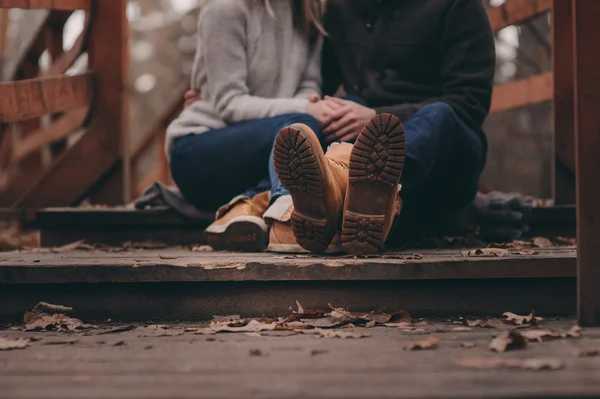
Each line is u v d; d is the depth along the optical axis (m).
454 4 3.07
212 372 1.55
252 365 1.61
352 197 2.39
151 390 1.40
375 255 2.45
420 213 3.22
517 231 3.23
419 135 2.63
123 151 4.23
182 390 1.39
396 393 1.34
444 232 3.29
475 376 1.48
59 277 2.23
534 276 2.23
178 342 1.90
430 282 2.25
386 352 1.73
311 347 1.80
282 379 1.48
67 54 4.33
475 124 3.03
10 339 1.95
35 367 1.61
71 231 3.56
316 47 3.36
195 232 3.50
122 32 4.20
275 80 3.26
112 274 2.22
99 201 4.26
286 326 2.08
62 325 2.15
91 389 1.41
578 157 1.98
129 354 1.75
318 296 2.25
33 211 4.11
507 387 1.38
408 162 2.59
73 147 4.19
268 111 3.10
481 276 2.22
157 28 21.81
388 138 2.31
